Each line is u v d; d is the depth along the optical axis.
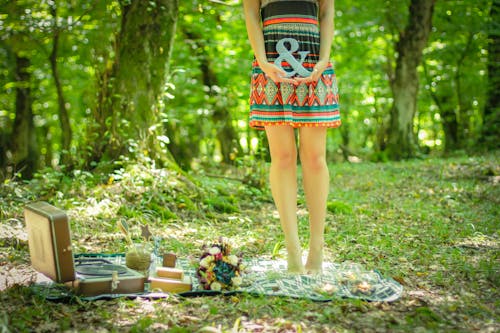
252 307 3.29
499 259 4.68
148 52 7.59
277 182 4.14
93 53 8.83
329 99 4.13
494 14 14.73
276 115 4.06
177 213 6.58
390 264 4.50
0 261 4.26
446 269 4.32
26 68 14.30
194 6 12.49
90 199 6.22
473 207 7.40
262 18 4.25
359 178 10.68
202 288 3.67
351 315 3.18
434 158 14.05
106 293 3.47
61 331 2.89
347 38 17.34
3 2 9.03
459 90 18.97
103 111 7.62
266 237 5.71
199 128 17.27
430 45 18.64
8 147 14.44
